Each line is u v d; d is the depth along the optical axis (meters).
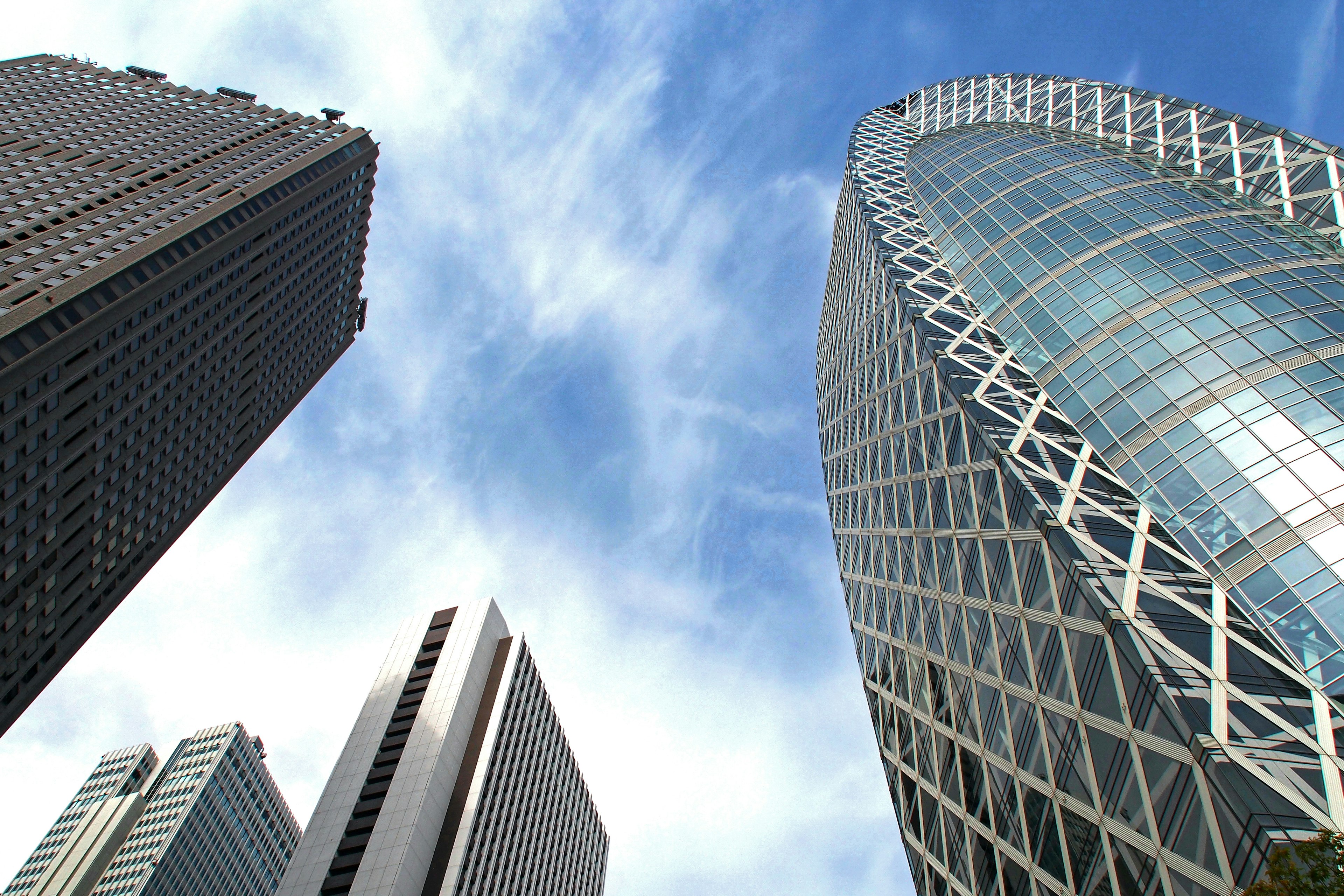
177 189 103.31
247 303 105.88
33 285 76.88
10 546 70.94
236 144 121.00
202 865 182.75
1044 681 40.44
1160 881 30.50
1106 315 54.16
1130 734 33.38
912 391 65.94
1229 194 66.81
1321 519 36.00
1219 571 37.56
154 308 86.69
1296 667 32.44
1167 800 30.75
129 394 84.69
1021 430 50.19
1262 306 47.31
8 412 69.25
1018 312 62.12
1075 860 36.28
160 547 93.62
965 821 48.78
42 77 124.62
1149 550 39.44
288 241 114.00
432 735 90.44
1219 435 42.03
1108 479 44.84
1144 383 47.78
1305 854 20.84
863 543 77.50
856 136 128.62
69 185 96.56
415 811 80.56
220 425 103.94
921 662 58.53
